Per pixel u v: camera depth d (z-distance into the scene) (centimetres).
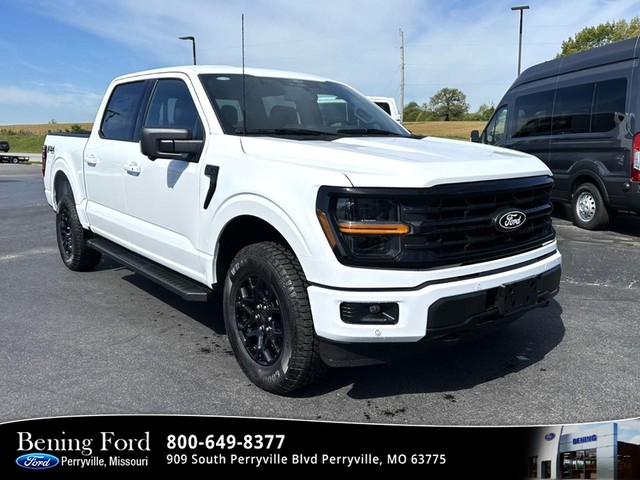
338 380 359
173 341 424
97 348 411
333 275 286
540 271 337
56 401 333
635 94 784
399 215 284
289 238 305
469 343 420
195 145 381
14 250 754
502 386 352
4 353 401
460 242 299
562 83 932
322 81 484
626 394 340
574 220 919
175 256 412
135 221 463
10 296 538
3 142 4222
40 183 2020
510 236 325
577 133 892
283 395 338
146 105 464
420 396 339
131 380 359
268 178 319
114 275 616
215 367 378
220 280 378
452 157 326
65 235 630
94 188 530
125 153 466
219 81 418
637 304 514
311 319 308
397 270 284
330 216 286
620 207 820
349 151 319
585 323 464
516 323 463
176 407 327
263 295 337
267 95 424
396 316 286
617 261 678
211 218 363
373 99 1262
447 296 289
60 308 502
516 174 327
